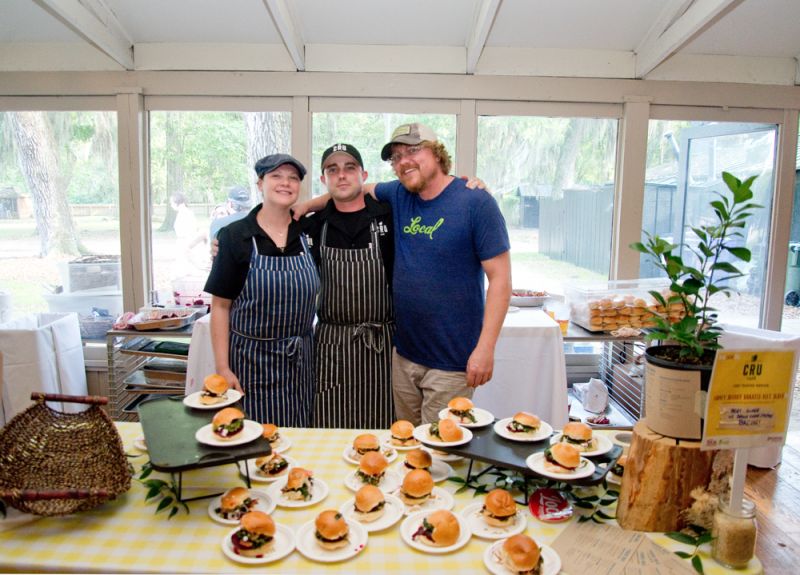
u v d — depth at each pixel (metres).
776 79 3.29
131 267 3.36
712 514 1.13
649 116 3.30
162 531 1.15
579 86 3.26
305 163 3.29
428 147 1.87
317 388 2.15
